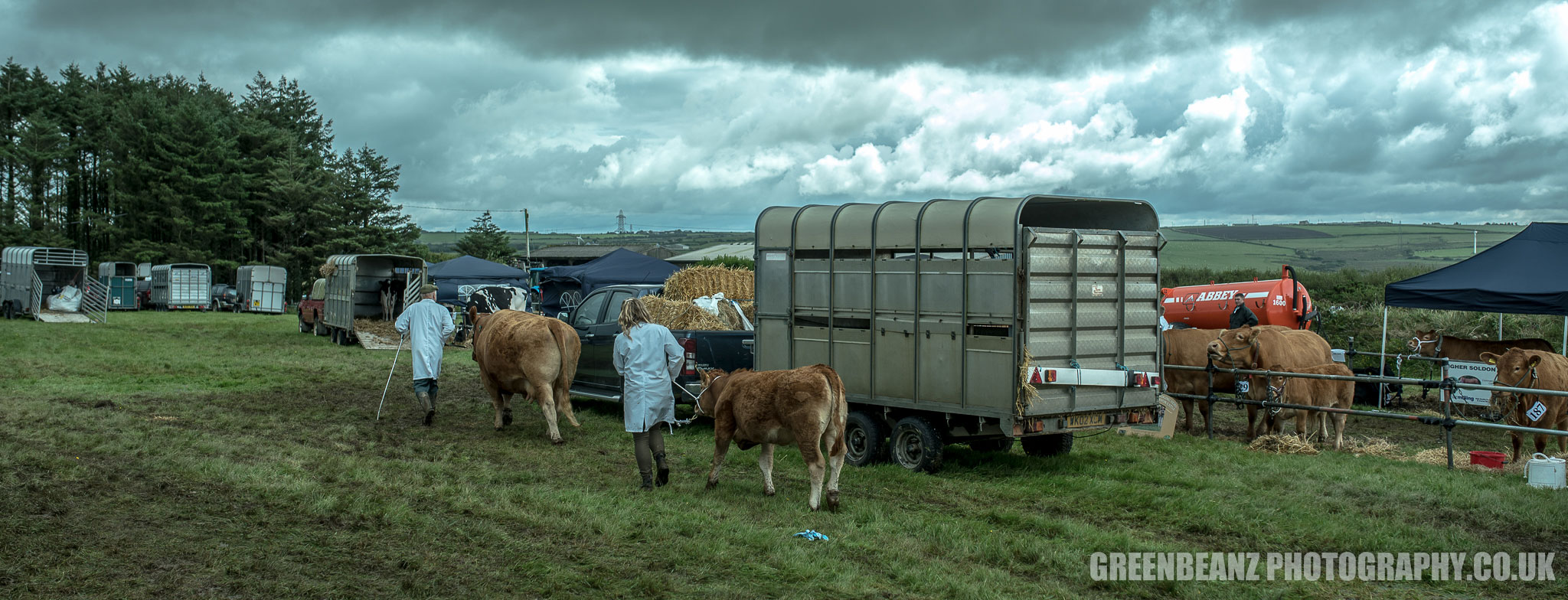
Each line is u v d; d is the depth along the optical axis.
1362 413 9.86
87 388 13.81
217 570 5.23
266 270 44.09
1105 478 8.49
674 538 6.23
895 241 9.12
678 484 8.04
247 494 7.03
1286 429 12.91
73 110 60.94
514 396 13.96
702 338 11.16
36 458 8.02
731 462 9.09
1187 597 5.31
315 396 13.78
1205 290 19.91
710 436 10.63
